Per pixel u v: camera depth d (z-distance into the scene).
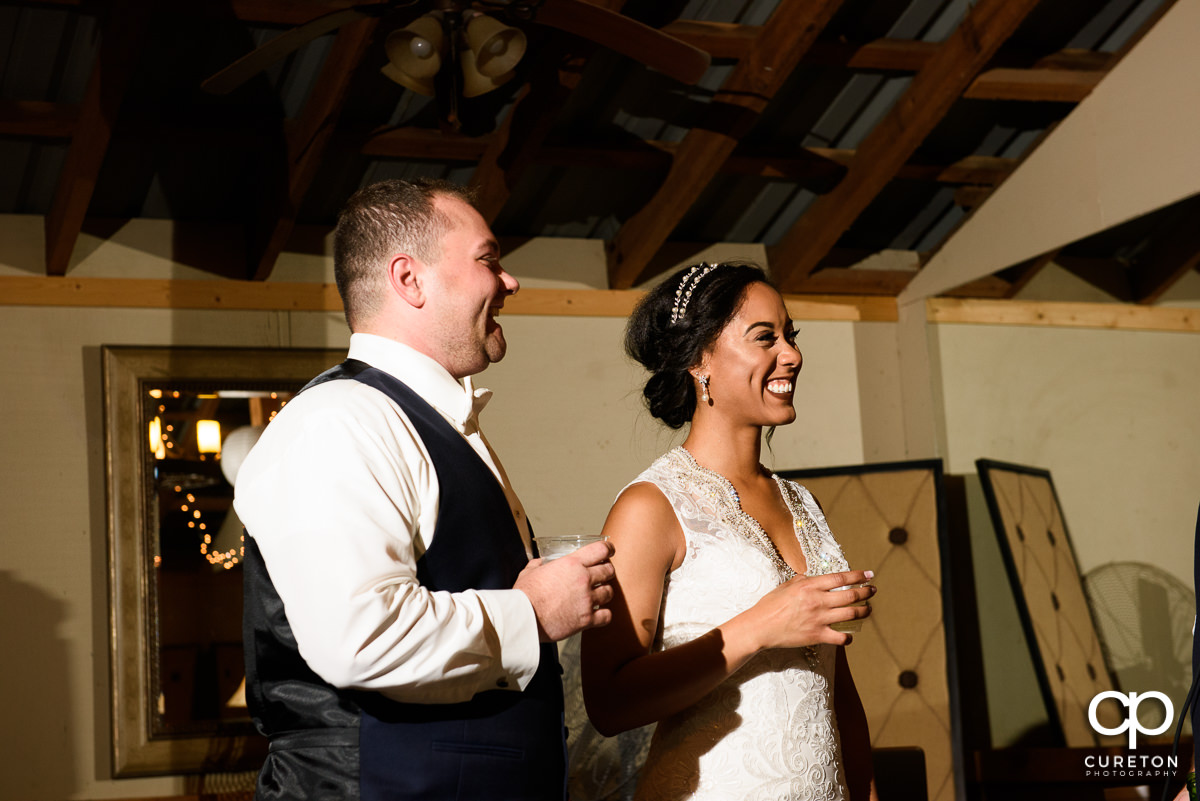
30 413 4.33
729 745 1.64
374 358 1.57
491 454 1.63
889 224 5.37
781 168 4.76
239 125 4.17
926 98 4.36
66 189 4.03
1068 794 4.36
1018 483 4.80
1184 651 4.27
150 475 4.38
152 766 4.21
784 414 1.83
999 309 4.95
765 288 1.88
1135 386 4.48
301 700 1.39
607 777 4.15
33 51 3.76
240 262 4.70
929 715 4.32
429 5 3.09
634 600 1.67
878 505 4.63
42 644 4.22
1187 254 4.29
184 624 4.33
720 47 4.18
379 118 4.34
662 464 1.83
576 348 5.03
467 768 1.36
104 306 4.46
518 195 4.84
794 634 1.58
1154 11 4.17
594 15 3.09
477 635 1.30
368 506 1.31
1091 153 4.28
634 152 4.57
